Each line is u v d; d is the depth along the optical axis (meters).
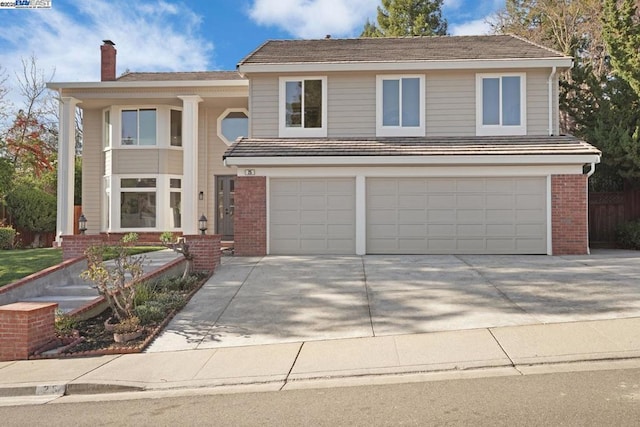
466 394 5.58
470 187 14.81
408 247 14.91
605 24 17.61
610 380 5.86
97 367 7.00
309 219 15.01
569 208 14.50
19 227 19.98
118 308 9.57
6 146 23.94
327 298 9.96
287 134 16.41
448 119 16.14
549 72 15.95
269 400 5.70
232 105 19.66
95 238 12.74
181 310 9.47
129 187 19.25
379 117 16.20
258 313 9.20
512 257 13.99
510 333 7.68
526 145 14.88
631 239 16.56
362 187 14.85
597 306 8.89
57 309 9.27
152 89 18.28
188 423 5.14
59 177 18.39
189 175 18.19
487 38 18.73
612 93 18.05
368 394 5.73
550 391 5.55
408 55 16.75
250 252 14.90
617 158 16.62
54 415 5.56
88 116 20.17
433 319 8.55
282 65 16.08
